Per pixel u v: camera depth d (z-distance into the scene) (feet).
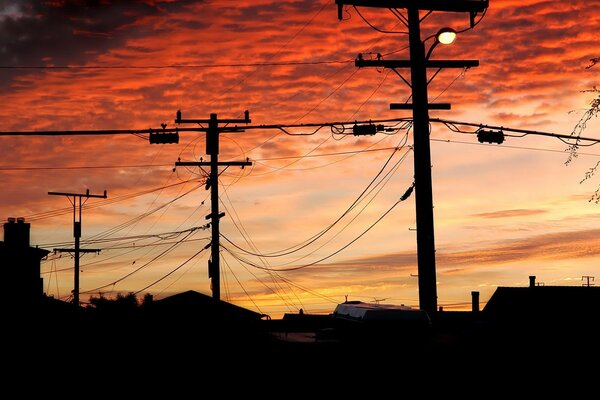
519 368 69.77
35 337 121.39
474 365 71.56
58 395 87.25
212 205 140.87
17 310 143.84
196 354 101.96
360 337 73.77
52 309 148.25
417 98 82.12
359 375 72.90
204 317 126.62
